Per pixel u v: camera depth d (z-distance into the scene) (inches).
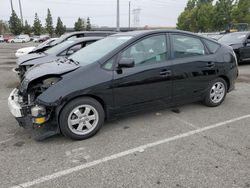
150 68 168.1
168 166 125.1
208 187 109.3
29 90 152.4
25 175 118.8
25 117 146.3
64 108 144.9
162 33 179.2
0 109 211.0
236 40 463.8
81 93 146.0
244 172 119.6
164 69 173.8
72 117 148.5
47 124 150.6
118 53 159.9
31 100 150.6
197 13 1840.6
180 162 128.6
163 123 179.0
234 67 217.0
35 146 146.2
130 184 111.8
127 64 151.9
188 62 185.6
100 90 151.5
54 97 140.4
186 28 2037.4
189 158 132.3
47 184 112.6
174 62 179.2
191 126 173.9
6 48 1144.2
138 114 180.5
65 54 283.4
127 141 152.1
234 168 123.0
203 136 158.7
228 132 164.4
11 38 2260.1
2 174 119.6
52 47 327.0
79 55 182.2
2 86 298.0
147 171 121.2
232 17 1461.6
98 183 112.7
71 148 143.7
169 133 163.0
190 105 217.0
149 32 174.1
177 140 153.3
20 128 170.9
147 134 161.5
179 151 139.9
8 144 148.8
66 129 147.0
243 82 318.0
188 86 189.6
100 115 156.9
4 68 445.1
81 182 113.7
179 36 187.2
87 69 150.6
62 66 161.0
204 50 199.2
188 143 149.3
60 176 118.1
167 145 146.9
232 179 114.5
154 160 130.8
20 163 128.6
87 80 148.1
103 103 158.1
